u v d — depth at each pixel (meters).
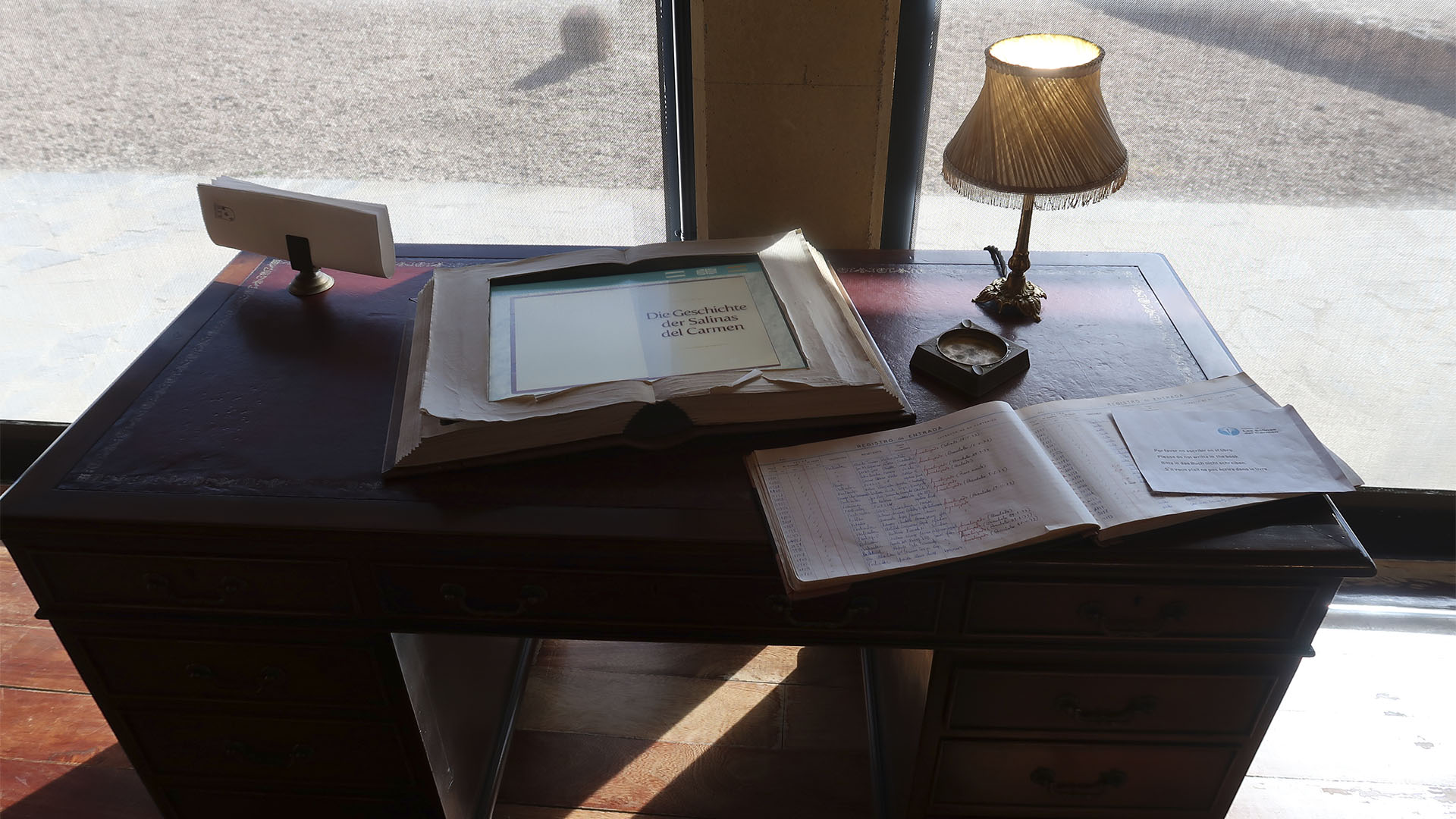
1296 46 1.40
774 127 1.38
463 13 1.48
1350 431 1.76
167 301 1.86
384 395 1.12
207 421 1.08
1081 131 1.08
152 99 1.62
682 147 1.55
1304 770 1.48
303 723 1.17
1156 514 0.92
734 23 1.30
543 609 1.03
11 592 1.78
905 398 1.10
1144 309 1.28
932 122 1.48
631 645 1.71
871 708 1.52
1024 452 0.98
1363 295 1.61
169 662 1.11
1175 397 1.08
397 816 1.29
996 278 1.36
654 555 0.96
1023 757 1.15
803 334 1.11
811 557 0.90
